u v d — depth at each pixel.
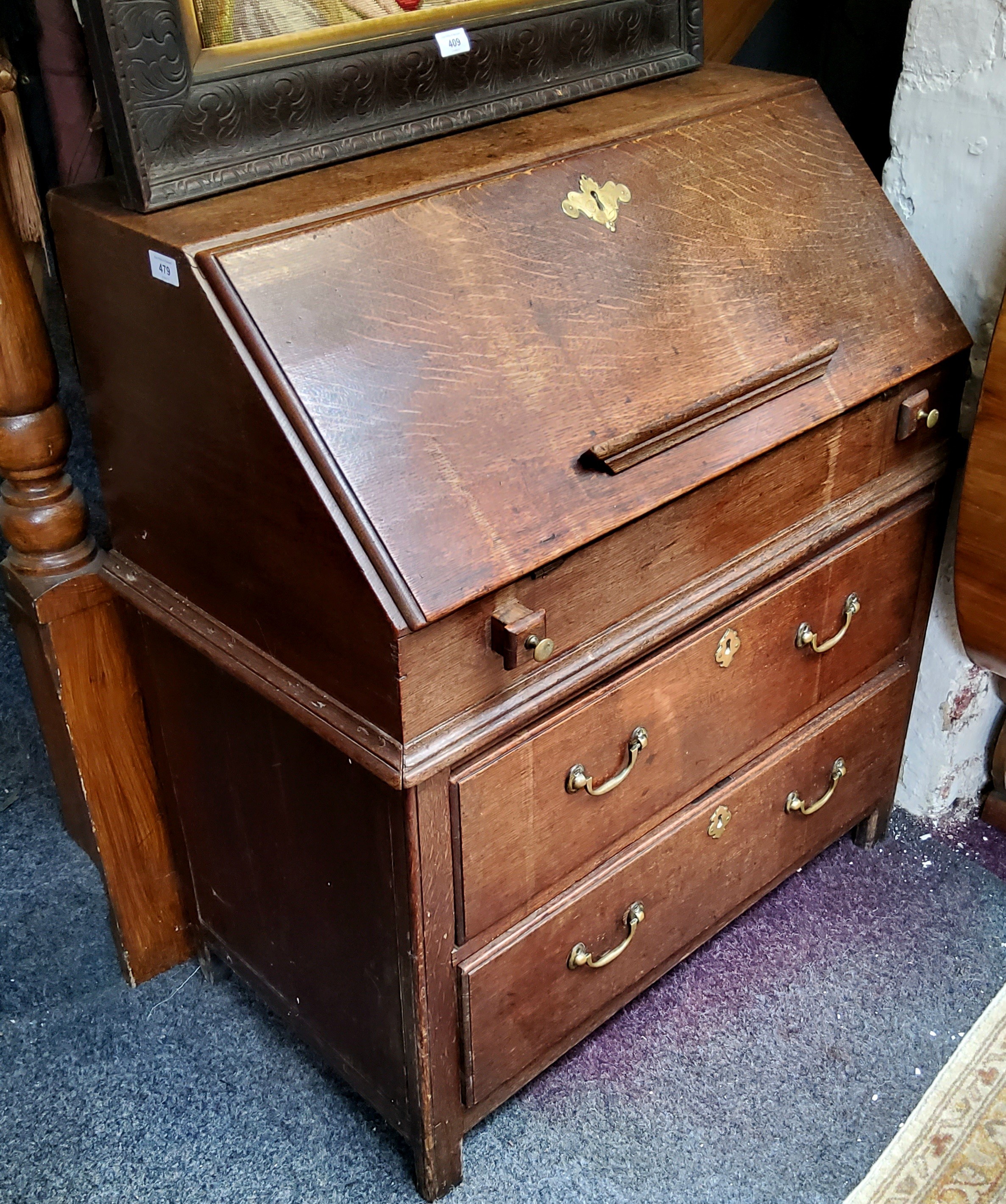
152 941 1.42
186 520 1.02
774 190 1.17
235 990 1.43
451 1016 1.09
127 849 1.34
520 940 1.11
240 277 0.85
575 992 1.22
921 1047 1.36
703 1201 1.20
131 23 0.86
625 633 1.04
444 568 0.86
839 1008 1.40
